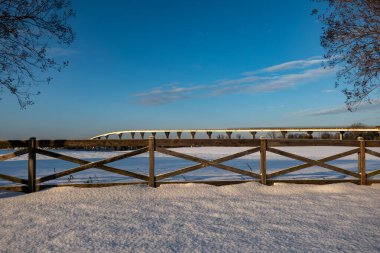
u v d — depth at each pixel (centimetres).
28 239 449
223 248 413
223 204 659
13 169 1172
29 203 654
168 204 655
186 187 785
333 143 879
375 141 881
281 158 1686
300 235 466
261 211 607
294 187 812
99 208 620
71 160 778
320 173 1061
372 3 837
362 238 452
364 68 870
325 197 729
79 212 591
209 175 985
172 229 493
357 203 675
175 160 1555
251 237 456
